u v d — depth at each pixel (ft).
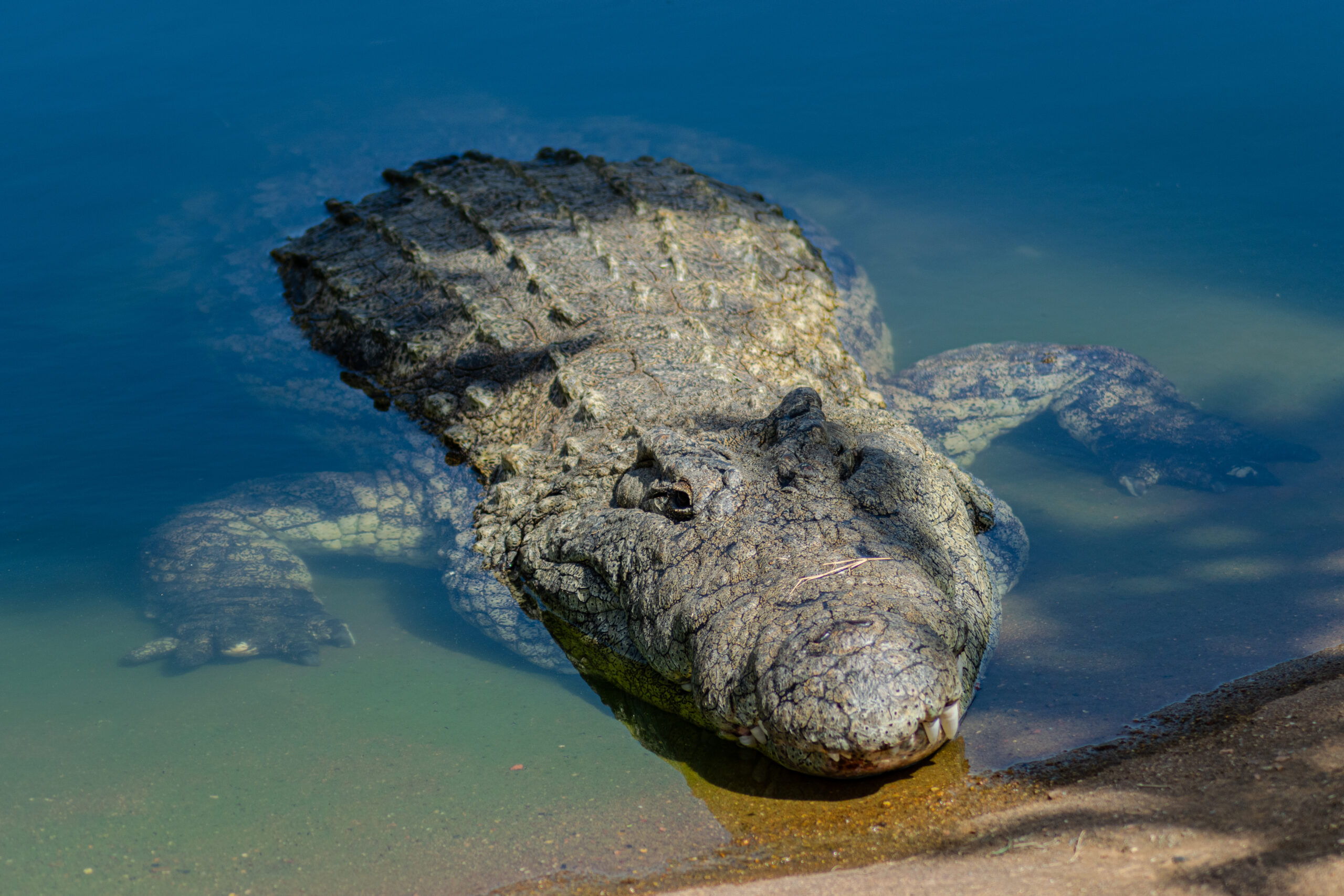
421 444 20.81
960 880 8.76
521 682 14.56
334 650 15.58
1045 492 18.74
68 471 20.21
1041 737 11.98
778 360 20.66
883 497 13.88
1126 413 20.63
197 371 24.41
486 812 11.48
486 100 37.52
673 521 13.51
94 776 12.21
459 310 23.17
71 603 16.30
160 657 15.14
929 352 24.61
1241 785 9.53
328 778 12.19
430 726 13.37
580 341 20.86
